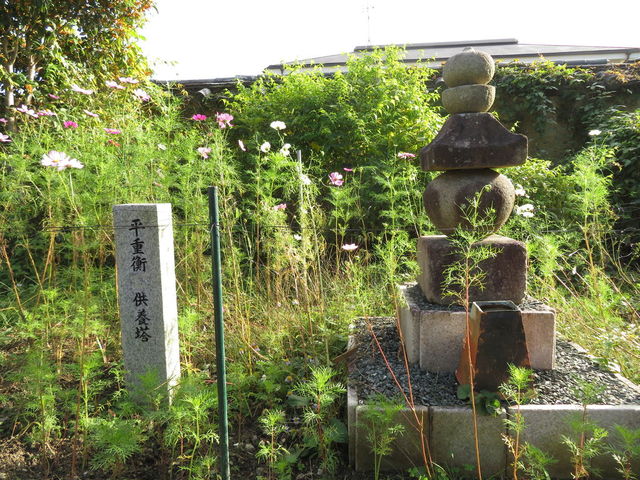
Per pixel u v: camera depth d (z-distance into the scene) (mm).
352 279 3771
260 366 3033
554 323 2719
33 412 2699
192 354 3338
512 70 7113
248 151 5875
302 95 5844
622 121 6246
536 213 5457
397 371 2799
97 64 5918
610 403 2371
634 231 5742
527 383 2395
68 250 4262
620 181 6113
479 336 2395
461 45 14469
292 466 2398
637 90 6805
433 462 2330
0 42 5238
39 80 5652
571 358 2961
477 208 2773
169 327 2777
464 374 2523
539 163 5949
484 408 2320
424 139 5613
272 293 3852
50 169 3162
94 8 5715
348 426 2406
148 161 3787
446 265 2865
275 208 3391
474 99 2857
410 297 3143
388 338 3328
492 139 2779
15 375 2598
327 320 3471
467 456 2322
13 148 3803
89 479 2268
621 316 4160
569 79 6906
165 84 7039
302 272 3791
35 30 5324
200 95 6895
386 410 2137
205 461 2145
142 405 2678
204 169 3631
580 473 2037
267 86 6574
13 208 3582
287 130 5848
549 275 3654
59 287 3588
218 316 2084
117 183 3479
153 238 2676
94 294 3533
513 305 2617
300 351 3330
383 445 2148
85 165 3438
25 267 4758
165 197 3682
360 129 5457
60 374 2852
